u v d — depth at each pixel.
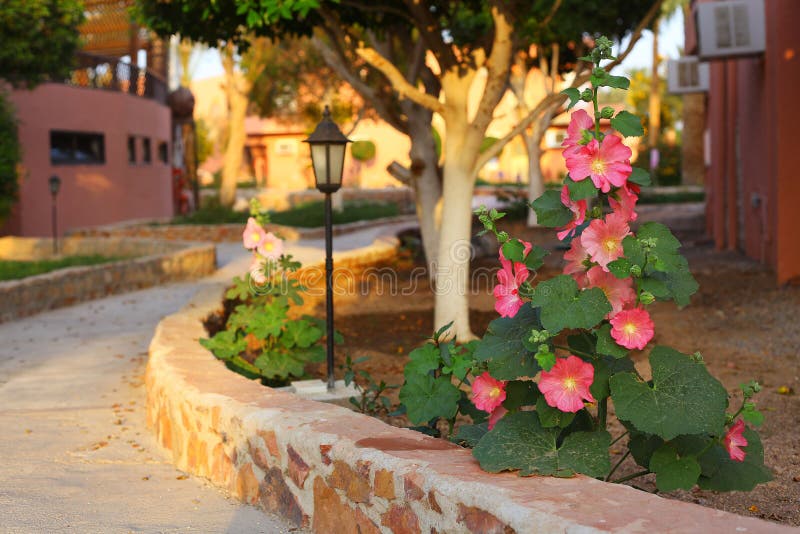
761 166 14.42
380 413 6.05
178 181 30.64
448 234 9.28
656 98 41.94
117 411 6.81
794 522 4.18
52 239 18.97
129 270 15.26
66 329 11.32
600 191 3.41
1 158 17.56
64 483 4.70
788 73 11.82
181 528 3.95
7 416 6.58
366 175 44.22
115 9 27.09
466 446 4.05
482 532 2.89
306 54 29.17
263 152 48.59
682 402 3.08
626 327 3.21
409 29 11.48
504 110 41.97
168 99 30.23
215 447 4.75
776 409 6.34
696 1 18.05
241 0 7.54
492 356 3.39
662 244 3.31
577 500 2.80
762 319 9.87
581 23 11.99
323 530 3.81
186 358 6.13
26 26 15.04
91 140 24.66
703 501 4.54
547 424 3.27
